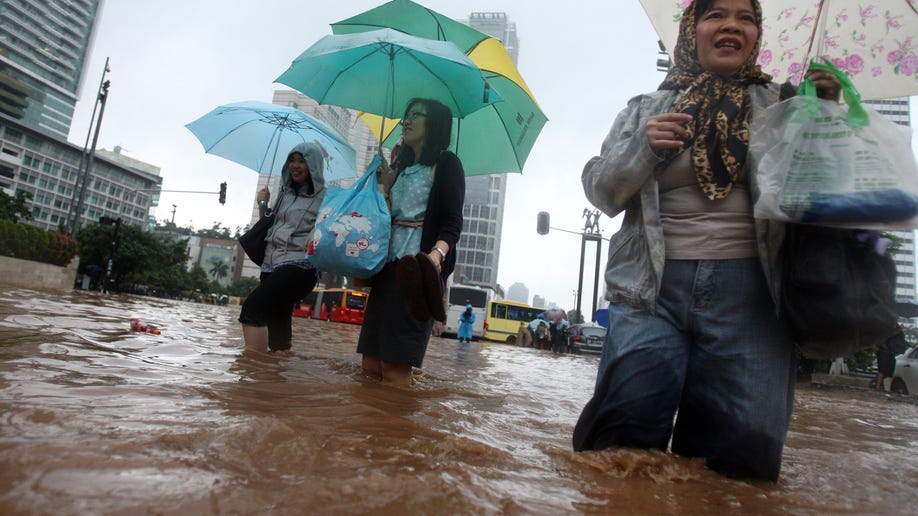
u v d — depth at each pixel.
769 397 1.72
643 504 1.32
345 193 3.10
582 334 23.56
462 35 3.82
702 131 1.94
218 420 1.58
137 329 4.73
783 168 1.67
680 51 2.21
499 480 1.37
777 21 2.61
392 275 3.16
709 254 1.86
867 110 1.65
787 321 1.80
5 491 0.93
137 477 1.07
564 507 1.23
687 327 1.86
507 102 3.90
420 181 3.25
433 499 1.15
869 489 1.78
